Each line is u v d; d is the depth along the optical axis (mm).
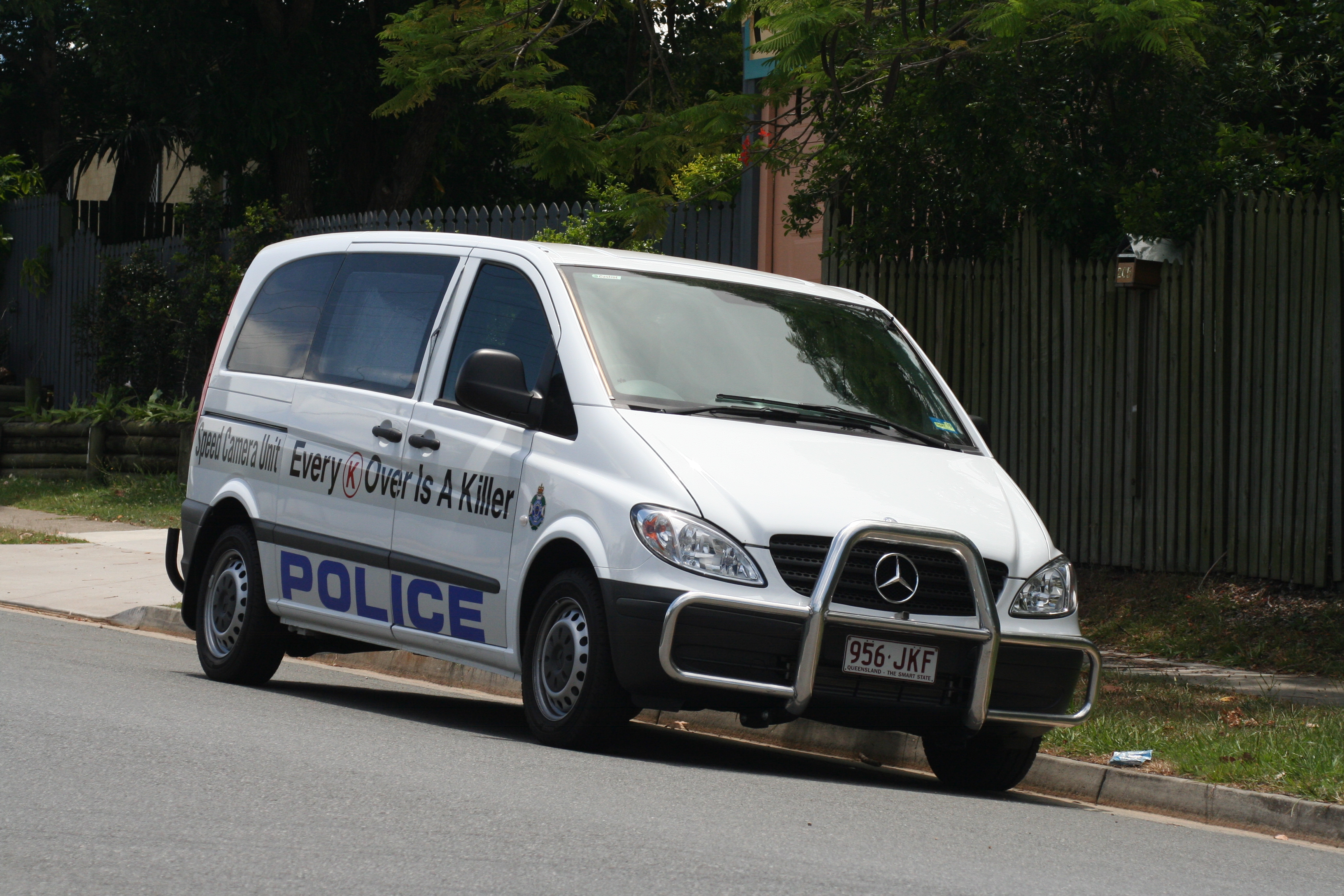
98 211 47250
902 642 10758
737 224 26922
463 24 23438
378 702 14602
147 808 8453
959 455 12594
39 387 43438
